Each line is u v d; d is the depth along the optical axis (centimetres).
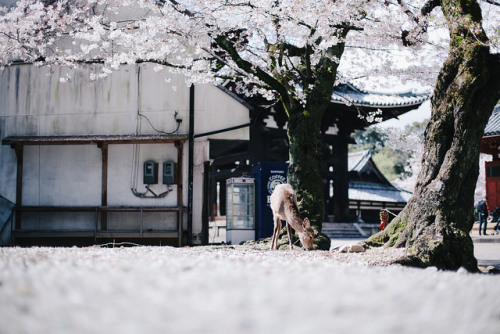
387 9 1146
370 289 344
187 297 300
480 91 854
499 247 1656
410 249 835
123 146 1648
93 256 678
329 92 1255
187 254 830
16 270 419
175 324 234
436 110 892
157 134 1633
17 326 228
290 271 467
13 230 1614
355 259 788
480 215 2198
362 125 2678
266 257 778
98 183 1652
